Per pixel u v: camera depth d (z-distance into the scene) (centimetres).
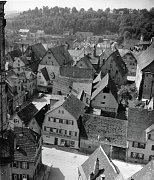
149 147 5975
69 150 6569
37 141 5438
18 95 8956
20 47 19200
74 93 8350
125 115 7769
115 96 7994
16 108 8319
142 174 4062
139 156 6103
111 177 4184
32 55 12725
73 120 6388
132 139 6012
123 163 6088
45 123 6638
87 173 4706
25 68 10788
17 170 5303
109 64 10844
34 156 5203
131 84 11012
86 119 6619
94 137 6356
